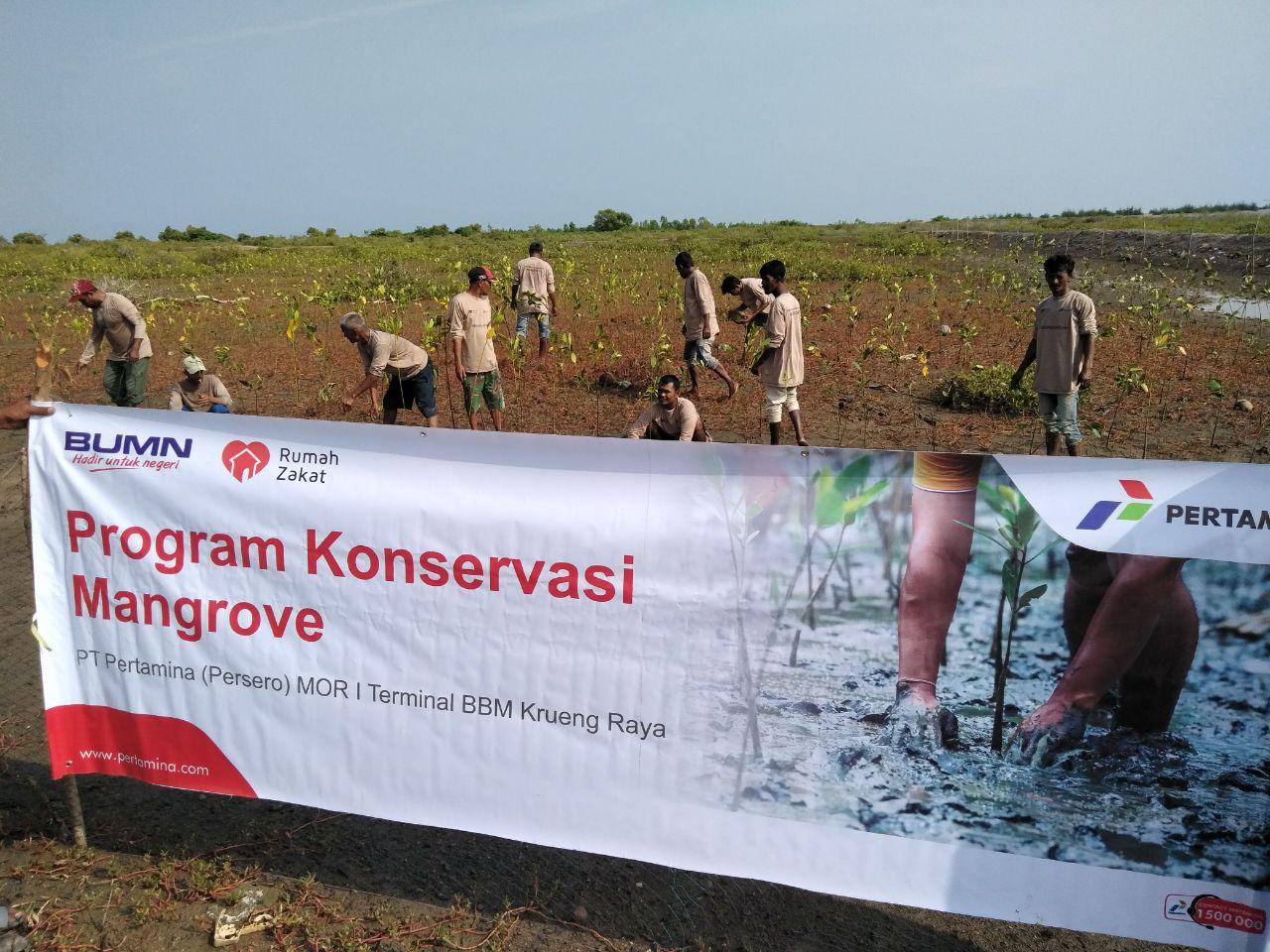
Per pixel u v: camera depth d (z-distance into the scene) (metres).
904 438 8.88
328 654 3.37
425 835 3.90
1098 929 2.89
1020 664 2.83
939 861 2.98
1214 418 9.05
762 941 3.33
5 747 4.49
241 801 4.14
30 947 3.30
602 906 3.49
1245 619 2.66
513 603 3.18
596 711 3.17
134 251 44.22
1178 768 2.77
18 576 6.28
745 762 3.08
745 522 2.96
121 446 3.42
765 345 8.17
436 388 11.08
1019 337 13.48
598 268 24.31
